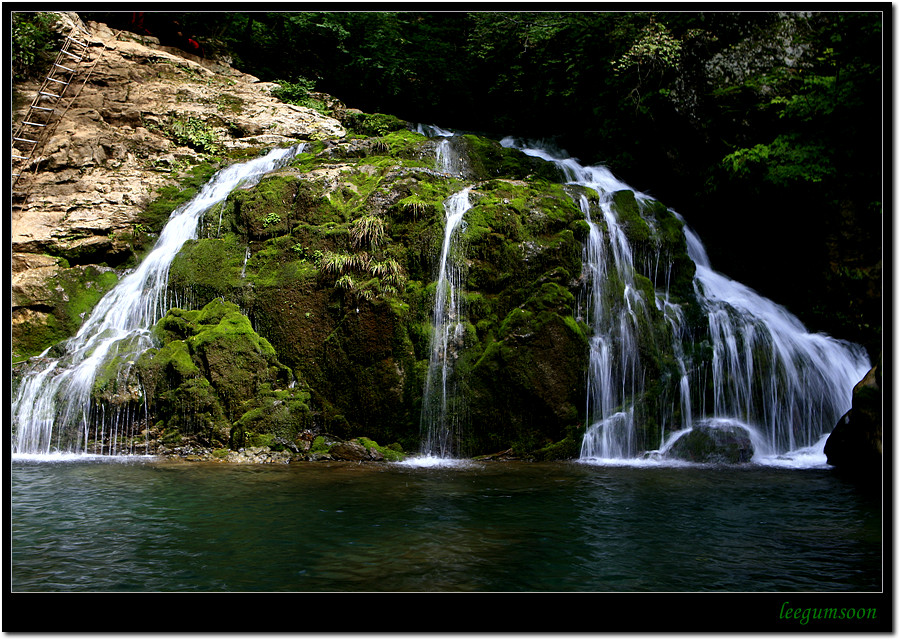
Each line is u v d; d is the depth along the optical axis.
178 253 11.51
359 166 12.26
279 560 5.08
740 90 13.69
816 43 13.71
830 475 8.67
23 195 13.00
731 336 11.46
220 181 13.96
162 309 11.27
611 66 15.77
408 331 10.18
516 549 5.43
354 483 7.81
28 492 7.14
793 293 13.77
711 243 14.81
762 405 11.10
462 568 4.96
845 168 12.87
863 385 8.93
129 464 8.86
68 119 14.41
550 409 9.88
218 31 19.89
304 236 11.00
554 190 11.66
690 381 10.77
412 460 9.60
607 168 15.99
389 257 10.66
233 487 7.49
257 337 10.20
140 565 4.94
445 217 10.81
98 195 13.27
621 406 10.34
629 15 15.31
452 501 6.97
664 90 14.50
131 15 17.95
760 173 13.30
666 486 7.84
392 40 20.48
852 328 12.70
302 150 14.35
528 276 10.54
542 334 9.99
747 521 6.32
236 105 16.30
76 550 5.27
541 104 18.66
